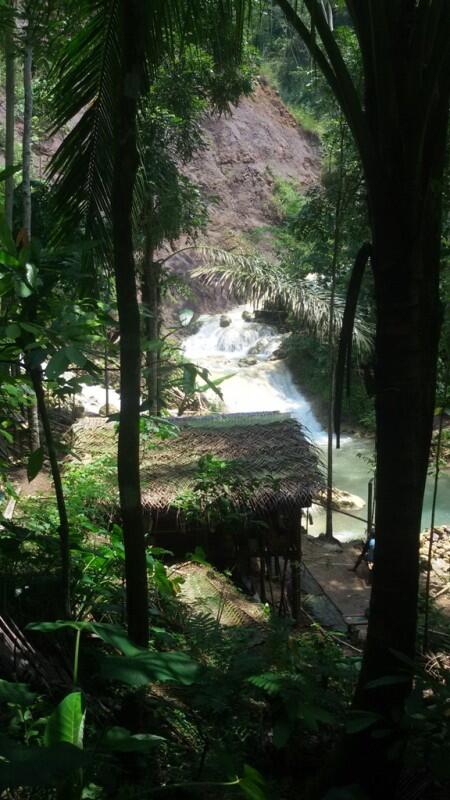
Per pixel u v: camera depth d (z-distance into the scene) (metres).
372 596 2.80
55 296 3.22
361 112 2.67
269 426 9.12
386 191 2.65
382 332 2.72
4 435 4.59
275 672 3.26
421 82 2.61
